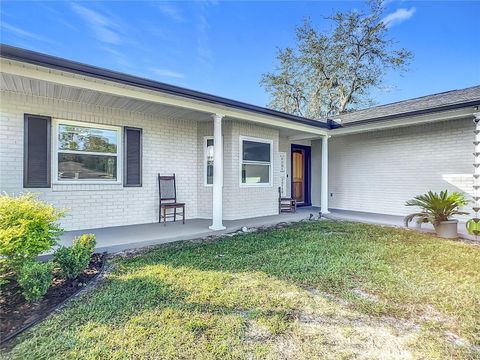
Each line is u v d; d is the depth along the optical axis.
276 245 4.72
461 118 6.30
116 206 6.02
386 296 2.82
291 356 1.88
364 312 2.48
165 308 2.48
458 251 4.42
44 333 2.10
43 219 3.01
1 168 4.71
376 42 15.89
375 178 8.62
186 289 2.88
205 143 7.32
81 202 5.57
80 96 5.04
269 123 6.77
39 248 2.91
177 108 5.75
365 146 8.88
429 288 3.01
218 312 2.43
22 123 4.89
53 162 5.25
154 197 6.58
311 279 3.21
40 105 5.06
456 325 2.29
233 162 7.14
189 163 7.23
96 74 3.91
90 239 3.48
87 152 5.65
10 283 3.00
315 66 17.41
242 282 3.11
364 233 5.73
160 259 3.91
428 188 7.43
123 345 1.96
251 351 1.92
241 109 5.95
